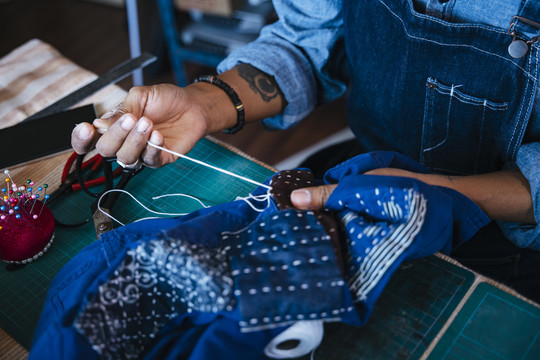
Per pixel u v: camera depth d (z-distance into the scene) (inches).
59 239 28.7
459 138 34.1
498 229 34.7
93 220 29.0
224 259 21.6
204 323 22.2
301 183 26.7
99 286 20.9
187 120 29.4
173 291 21.6
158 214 29.7
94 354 20.8
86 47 90.5
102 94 36.6
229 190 30.9
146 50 81.2
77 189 30.9
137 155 25.4
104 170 28.8
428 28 31.1
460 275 26.0
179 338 21.9
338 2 35.7
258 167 32.2
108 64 86.9
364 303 22.2
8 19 98.0
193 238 21.8
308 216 23.0
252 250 21.8
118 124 24.1
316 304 20.5
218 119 32.2
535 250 33.7
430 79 32.7
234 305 20.7
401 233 22.0
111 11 98.2
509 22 29.2
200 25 70.6
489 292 25.3
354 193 23.2
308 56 37.7
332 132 73.0
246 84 35.3
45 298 26.1
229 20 69.0
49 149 32.2
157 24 77.5
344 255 23.1
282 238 22.1
